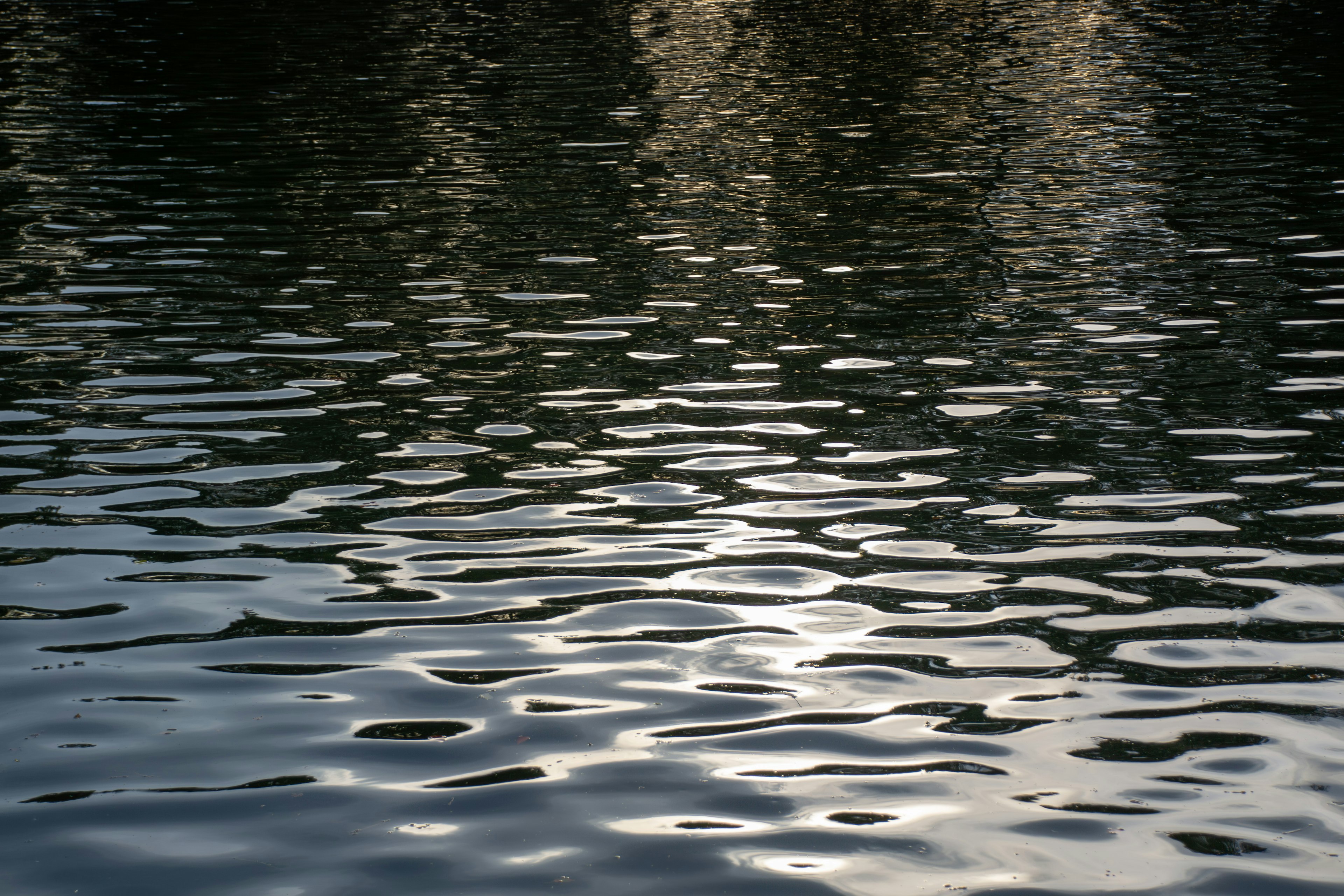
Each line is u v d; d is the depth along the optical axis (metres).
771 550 5.12
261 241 10.61
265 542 5.21
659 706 3.99
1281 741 3.78
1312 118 15.73
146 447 6.25
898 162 13.91
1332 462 5.90
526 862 3.23
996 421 6.52
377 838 3.33
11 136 15.24
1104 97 18.05
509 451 6.19
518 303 8.84
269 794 3.53
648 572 4.94
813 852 3.28
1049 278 9.35
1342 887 3.13
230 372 7.41
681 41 25.19
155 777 3.61
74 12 28.22
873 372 7.32
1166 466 5.91
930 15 29.52
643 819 3.41
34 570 4.95
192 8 29.12
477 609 4.65
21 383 7.20
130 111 16.89
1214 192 12.12
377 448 6.24
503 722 3.90
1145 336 7.91
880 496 5.62
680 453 6.15
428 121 16.41
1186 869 3.21
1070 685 4.11
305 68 20.83
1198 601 4.66
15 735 3.83
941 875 3.19
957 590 4.77
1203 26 26.36
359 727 3.88
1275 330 7.97
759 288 9.19
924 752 3.74
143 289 9.22
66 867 3.21
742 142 15.15
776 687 4.11
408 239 10.70
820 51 23.75
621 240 10.66
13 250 10.30
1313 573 4.86
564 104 17.72
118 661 4.29
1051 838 3.34
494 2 31.84
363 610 4.64
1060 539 5.19
